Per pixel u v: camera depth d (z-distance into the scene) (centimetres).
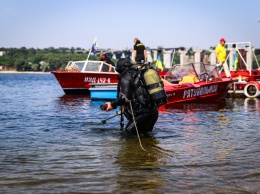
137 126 731
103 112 1181
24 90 2864
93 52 2238
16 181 437
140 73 718
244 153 574
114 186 419
